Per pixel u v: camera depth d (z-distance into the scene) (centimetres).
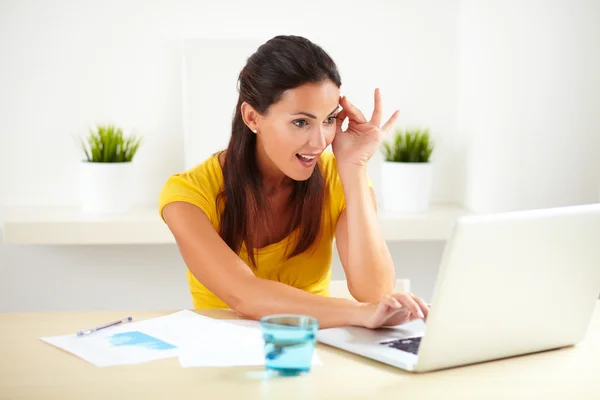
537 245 132
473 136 336
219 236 183
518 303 135
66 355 139
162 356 138
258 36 338
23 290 337
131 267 341
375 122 196
